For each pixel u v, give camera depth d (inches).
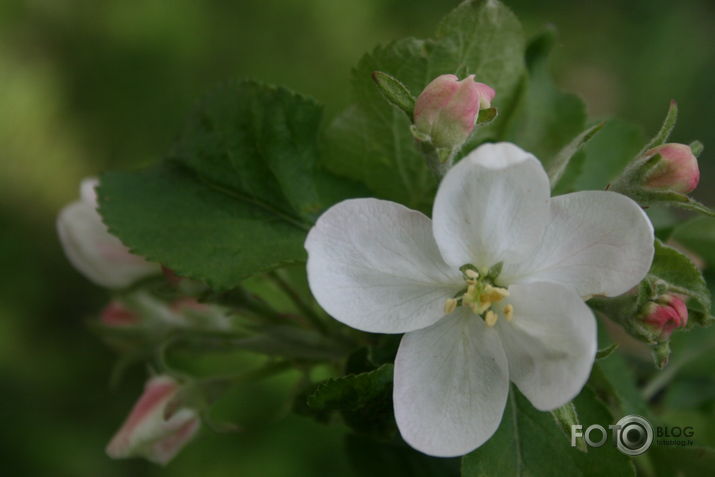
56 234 26.0
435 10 29.5
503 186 9.6
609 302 10.0
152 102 27.0
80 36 27.2
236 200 11.1
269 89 11.1
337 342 11.3
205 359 15.1
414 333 9.9
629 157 12.2
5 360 24.2
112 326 11.9
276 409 18.1
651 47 32.6
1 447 23.5
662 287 9.8
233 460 22.0
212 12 27.6
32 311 25.4
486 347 9.8
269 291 12.3
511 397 10.3
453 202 9.7
